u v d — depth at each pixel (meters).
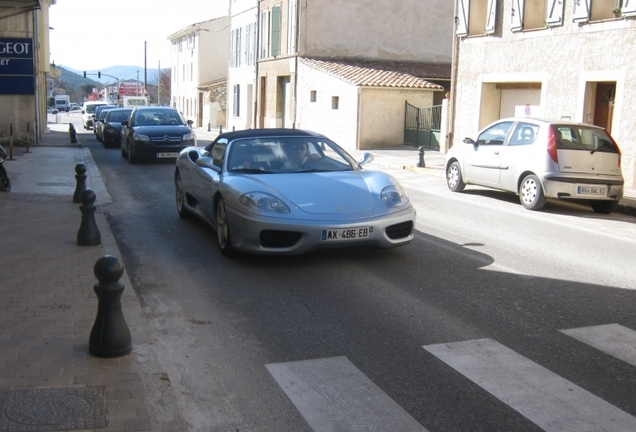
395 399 4.38
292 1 33.06
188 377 4.71
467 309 6.16
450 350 5.18
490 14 19.02
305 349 5.21
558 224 10.95
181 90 66.25
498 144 13.29
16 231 8.97
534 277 7.32
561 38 16.91
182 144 19.31
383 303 6.31
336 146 9.05
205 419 4.12
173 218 10.68
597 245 9.26
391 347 5.25
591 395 4.43
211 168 8.69
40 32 33.19
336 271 7.41
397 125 27.64
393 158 22.62
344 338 5.44
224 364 4.94
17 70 24.00
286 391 4.50
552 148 11.98
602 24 15.73
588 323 5.83
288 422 4.09
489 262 7.93
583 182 11.98
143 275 7.27
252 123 41.75
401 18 33.38
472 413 4.19
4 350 4.83
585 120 16.47
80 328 5.32
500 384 4.59
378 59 33.41
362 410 4.24
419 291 6.70
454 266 7.70
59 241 8.41
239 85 43.38
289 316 5.96
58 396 4.14
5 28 23.69
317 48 32.56
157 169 18.06
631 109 15.12
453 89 21.00
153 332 5.57
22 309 5.72
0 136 24.34
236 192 7.56
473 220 10.95
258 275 7.26
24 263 7.27
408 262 7.84
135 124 19.94
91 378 4.42
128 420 3.89
